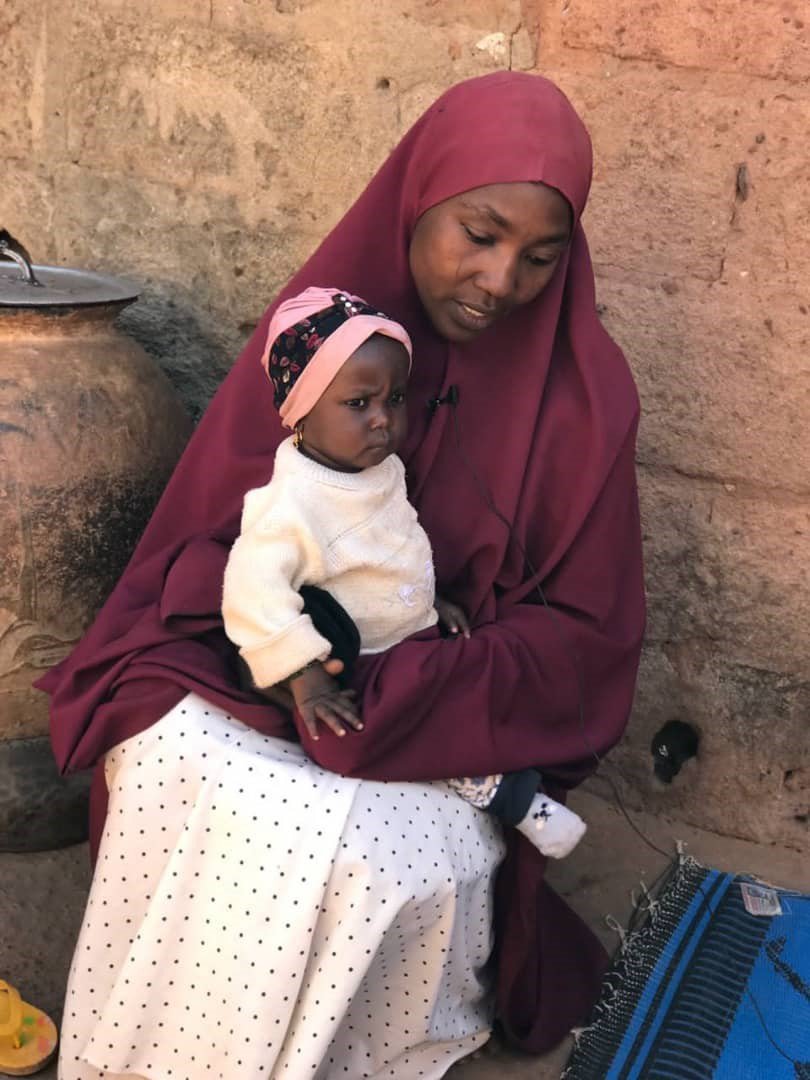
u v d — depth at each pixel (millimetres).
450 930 1459
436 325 1570
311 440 1450
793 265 1833
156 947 1406
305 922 1366
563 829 1535
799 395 1869
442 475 1646
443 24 1956
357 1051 1527
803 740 2002
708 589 2000
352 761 1421
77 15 2213
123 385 1883
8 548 1757
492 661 1520
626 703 1669
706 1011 1649
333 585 1478
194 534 1687
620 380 1627
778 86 1788
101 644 1611
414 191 1553
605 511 1613
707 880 1868
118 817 1438
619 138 1890
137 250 2289
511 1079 1605
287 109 2096
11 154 2365
